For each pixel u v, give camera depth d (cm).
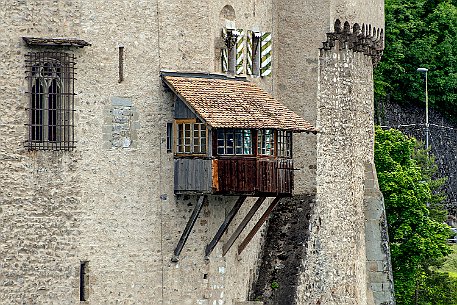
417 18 16862
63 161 8894
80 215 8925
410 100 16350
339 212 10450
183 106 9156
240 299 9700
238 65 9788
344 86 10500
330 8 10225
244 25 9875
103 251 8994
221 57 9644
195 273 9338
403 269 12356
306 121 9681
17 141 8781
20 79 8800
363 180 10925
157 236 9175
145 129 9162
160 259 9188
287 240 10031
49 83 8894
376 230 11088
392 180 12238
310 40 10212
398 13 16725
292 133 9700
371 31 10838
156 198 9175
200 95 9169
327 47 10225
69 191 8900
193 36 9369
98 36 9025
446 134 16550
